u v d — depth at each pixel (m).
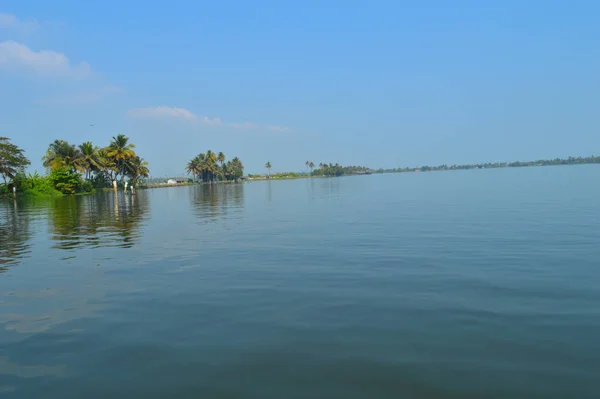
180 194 63.66
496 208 23.81
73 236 17.36
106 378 5.16
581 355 5.39
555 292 7.95
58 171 70.56
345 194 46.81
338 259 11.40
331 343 5.93
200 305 7.72
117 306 7.82
